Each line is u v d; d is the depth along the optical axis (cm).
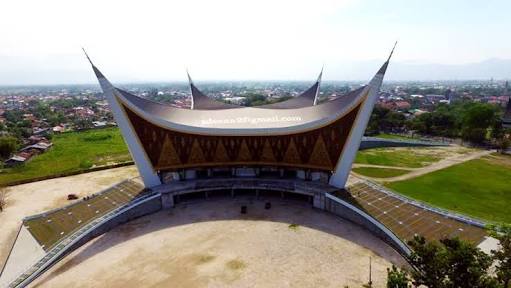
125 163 7294
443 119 10194
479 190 5266
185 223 4284
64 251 3600
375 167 6625
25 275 3250
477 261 2066
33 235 4025
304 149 4834
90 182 6184
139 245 3769
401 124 10800
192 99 6431
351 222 4231
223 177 5303
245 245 3700
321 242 3734
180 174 5203
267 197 5094
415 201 4300
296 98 6250
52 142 10312
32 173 6944
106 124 13625
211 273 3203
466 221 3719
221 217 4438
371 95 4312
